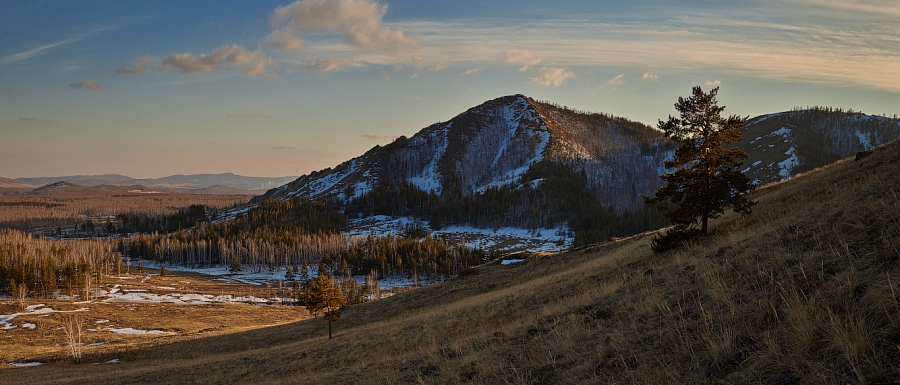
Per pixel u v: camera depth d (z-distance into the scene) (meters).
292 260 190.50
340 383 16.14
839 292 8.66
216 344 50.50
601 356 10.36
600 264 31.47
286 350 34.06
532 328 14.84
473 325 24.36
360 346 27.30
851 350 6.71
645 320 11.56
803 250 12.15
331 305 41.06
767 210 28.73
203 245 194.38
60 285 120.94
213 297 121.00
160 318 89.56
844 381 6.43
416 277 151.38
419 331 26.78
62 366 47.56
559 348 11.69
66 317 86.25
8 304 98.69
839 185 25.22
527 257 60.28
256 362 30.70
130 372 34.56
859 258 9.87
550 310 17.70
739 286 11.30
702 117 27.41
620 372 9.28
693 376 8.18
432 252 165.50
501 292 35.50
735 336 8.79
